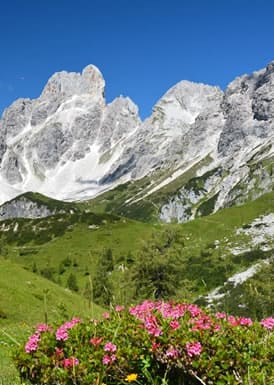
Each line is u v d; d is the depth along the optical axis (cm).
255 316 1142
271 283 4062
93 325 1004
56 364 938
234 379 827
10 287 5525
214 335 905
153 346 893
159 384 908
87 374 897
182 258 8069
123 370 905
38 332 1009
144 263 7319
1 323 4538
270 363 843
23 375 980
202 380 856
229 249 19238
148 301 1065
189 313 999
